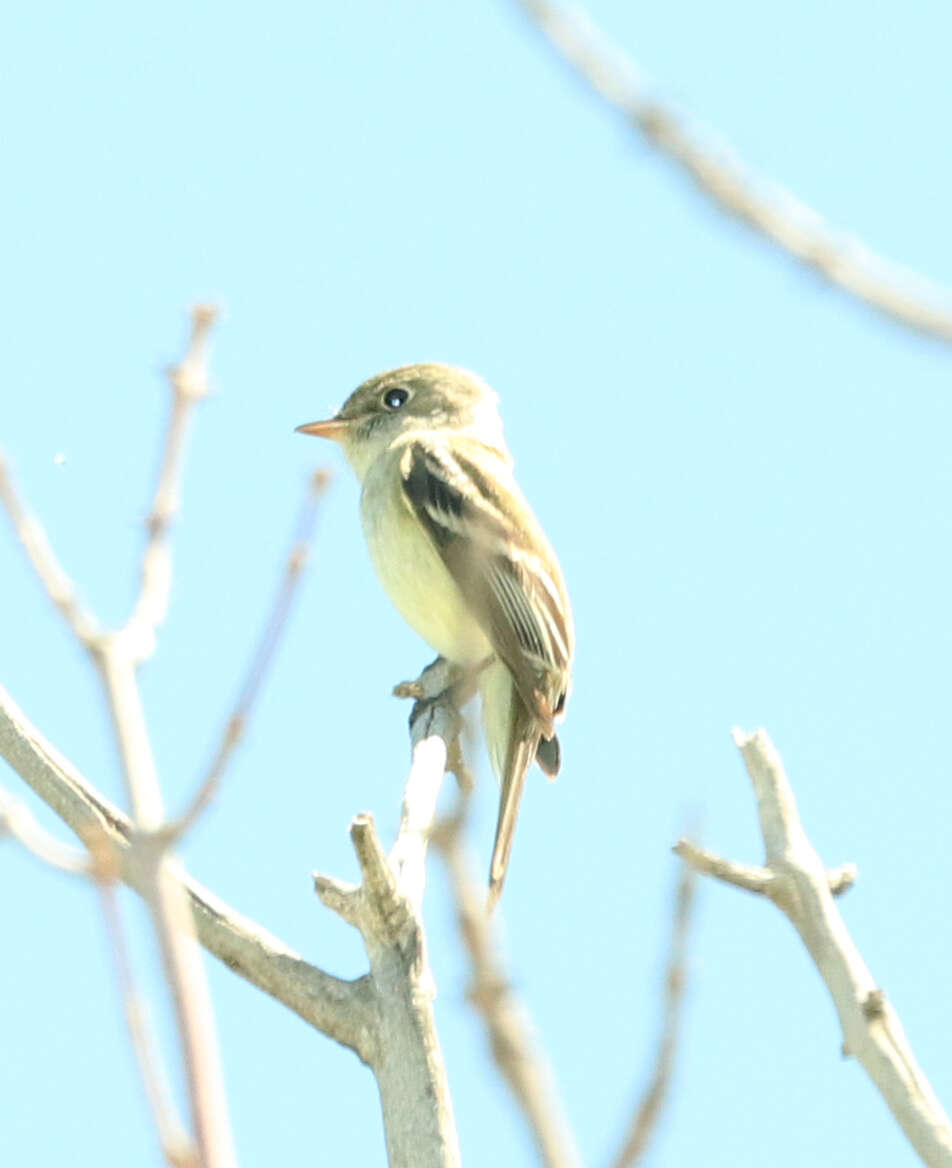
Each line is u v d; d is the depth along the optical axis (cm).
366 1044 979
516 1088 404
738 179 476
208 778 529
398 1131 952
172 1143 452
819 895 876
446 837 416
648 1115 435
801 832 902
